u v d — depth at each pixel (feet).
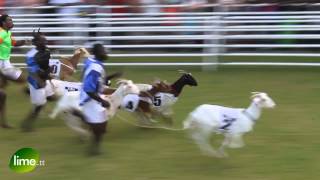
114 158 35.86
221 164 34.68
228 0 63.00
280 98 49.96
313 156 35.70
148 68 63.10
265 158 35.55
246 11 64.13
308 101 48.88
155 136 40.27
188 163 34.91
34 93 40.73
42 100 40.93
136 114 41.50
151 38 62.54
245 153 36.45
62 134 40.91
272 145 37.88
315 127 41.68
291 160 35.09
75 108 37.58
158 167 34.30
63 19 64.49
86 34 64.28
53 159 35.83
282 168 33.86
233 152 36.68
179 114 45.47
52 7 65.05
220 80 57.11
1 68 46.01
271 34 63.05
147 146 38.11
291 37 60.90
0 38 44.98
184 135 40.47
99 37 63.77
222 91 52.60
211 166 34.42
